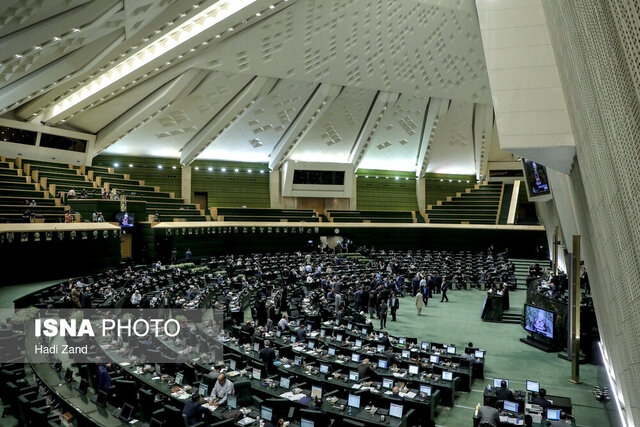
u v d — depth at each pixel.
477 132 44.81
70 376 11.23
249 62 30.86
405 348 14.85
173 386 11.30
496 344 18.34
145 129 35.34
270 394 11.23
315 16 28.73
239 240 37.41
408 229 43.59
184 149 38.84
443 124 44.34
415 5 30.34
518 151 10.67
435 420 11.51
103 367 11.05
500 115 10.73
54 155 32.56
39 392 10.91
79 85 26.16
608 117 4.16
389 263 33.34
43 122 31.02
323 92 36.03
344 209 46.09
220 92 33.56
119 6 18.03
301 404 10.56
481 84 38.19
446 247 43.59
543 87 10.70
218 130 36.44
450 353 14.66
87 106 29.59
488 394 11.49
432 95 39.25
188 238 33.16
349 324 17.92
